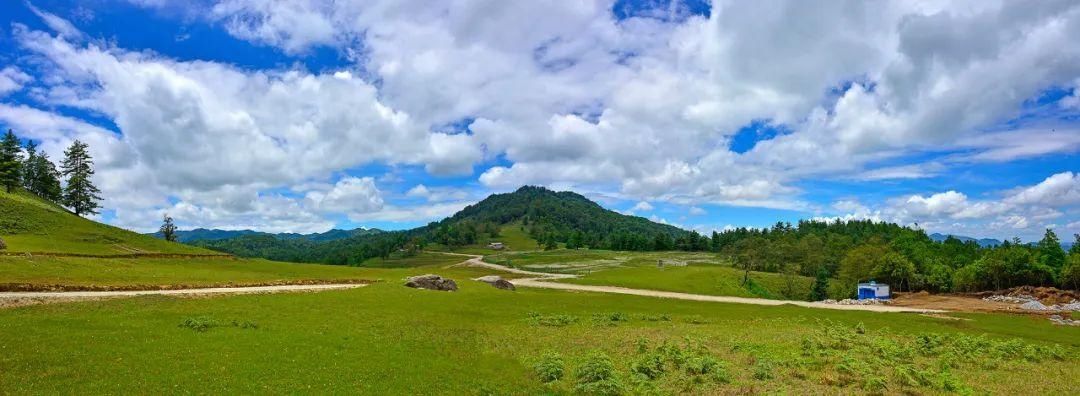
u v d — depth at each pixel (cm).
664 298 9406
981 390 3067
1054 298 12012
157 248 11212
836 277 18038
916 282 15138
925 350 4256
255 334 3703
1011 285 14475
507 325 5147
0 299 4478
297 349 3353
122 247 10338
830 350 4072
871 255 16275
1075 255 13412
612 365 3350
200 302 5012
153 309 4450
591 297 8394
